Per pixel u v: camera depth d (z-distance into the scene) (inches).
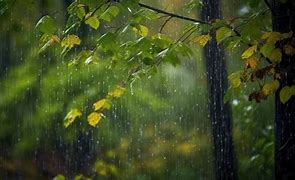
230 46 165.9
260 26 164.6
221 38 165.3
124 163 476.4
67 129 482.0
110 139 479.8
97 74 434.0
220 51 385.7
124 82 195.0
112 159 479.2
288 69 169.2
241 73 166.2
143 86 444.8
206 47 387.9
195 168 449.7
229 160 398.3
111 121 470.6
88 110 457.4
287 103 177.6
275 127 183.8
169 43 178.1
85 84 448.5
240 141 400.5
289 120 177.6
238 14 320.2
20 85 482.3
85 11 181.6
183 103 449.7
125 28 171.0
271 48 156.1
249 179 379.6
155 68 171.2
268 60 171.0
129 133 474.6
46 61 463.5
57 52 422.6
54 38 183.2
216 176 408.5
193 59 420.8
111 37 171.2
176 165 460.1
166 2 373.4
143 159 473.1
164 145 466.3
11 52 475.5
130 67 176.2
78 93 458.0
